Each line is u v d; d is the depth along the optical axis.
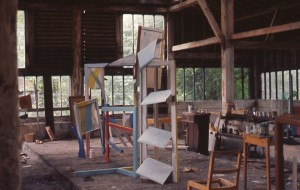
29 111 14.01
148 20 15.68
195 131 11.05
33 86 14.30
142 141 6.67
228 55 11.94
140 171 6.79
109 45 14.89
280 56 15.50
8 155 2.16
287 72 15.31
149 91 7.42
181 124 15.16
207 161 8.66
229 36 11.96
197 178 6.85
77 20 14.27
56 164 8.41
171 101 6.51
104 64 9.23
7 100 2.14
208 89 16.45
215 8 15.00
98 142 12.80
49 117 13.82
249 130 7.75
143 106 6.89
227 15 11.95
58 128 14.09
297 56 14.63
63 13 14.26
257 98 16.61
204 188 4.73
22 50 14.34
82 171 7.20
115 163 8.37
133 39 15.27
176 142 6.55
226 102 11.98
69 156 9.53
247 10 14.83
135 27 15.34
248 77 16.80
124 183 6.52
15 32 2.15
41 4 13.87
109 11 14.66
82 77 14.59
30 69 14.08
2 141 2.14
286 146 11.26
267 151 5.68
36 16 14.04
